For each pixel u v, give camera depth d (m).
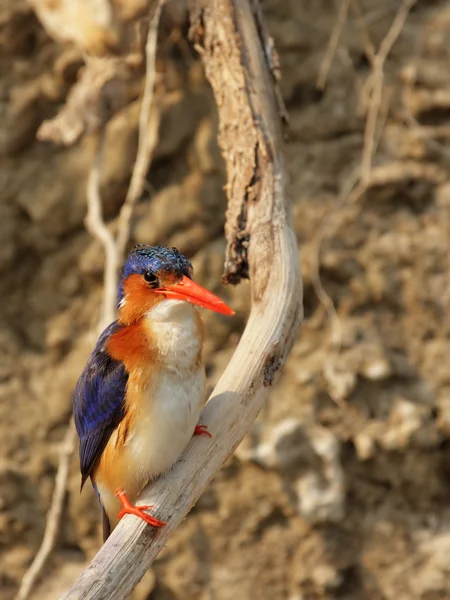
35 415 10.70
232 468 10.50
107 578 5.25
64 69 10.74
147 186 10.75
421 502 10.57
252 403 5.95
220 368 10.55
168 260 6.36
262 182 6.74
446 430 10.47
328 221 10.70
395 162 10.84
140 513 5.58
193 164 10.82
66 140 9.95
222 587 10.45
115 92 9.99
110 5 9.56
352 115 10.91
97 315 10.81
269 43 7.40
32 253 10.93
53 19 10.03
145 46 9.80
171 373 6.11
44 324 10.88
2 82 10.88
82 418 6.58
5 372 10.77
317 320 10.64
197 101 10.79
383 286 10.66
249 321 6.22
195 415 6.01
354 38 10.95
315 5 10.99
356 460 10.52
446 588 10.35
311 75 10.95
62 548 10.66
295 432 10.39
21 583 10.52
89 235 10.84
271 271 6.33
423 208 10.85
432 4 11.05
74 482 10.55
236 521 10.48
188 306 6.31
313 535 10.43
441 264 10.71
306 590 10.45
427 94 10.84
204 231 10.77
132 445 6.04
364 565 10.49
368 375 10.47
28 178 10.84
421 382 10.59
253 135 6.89
